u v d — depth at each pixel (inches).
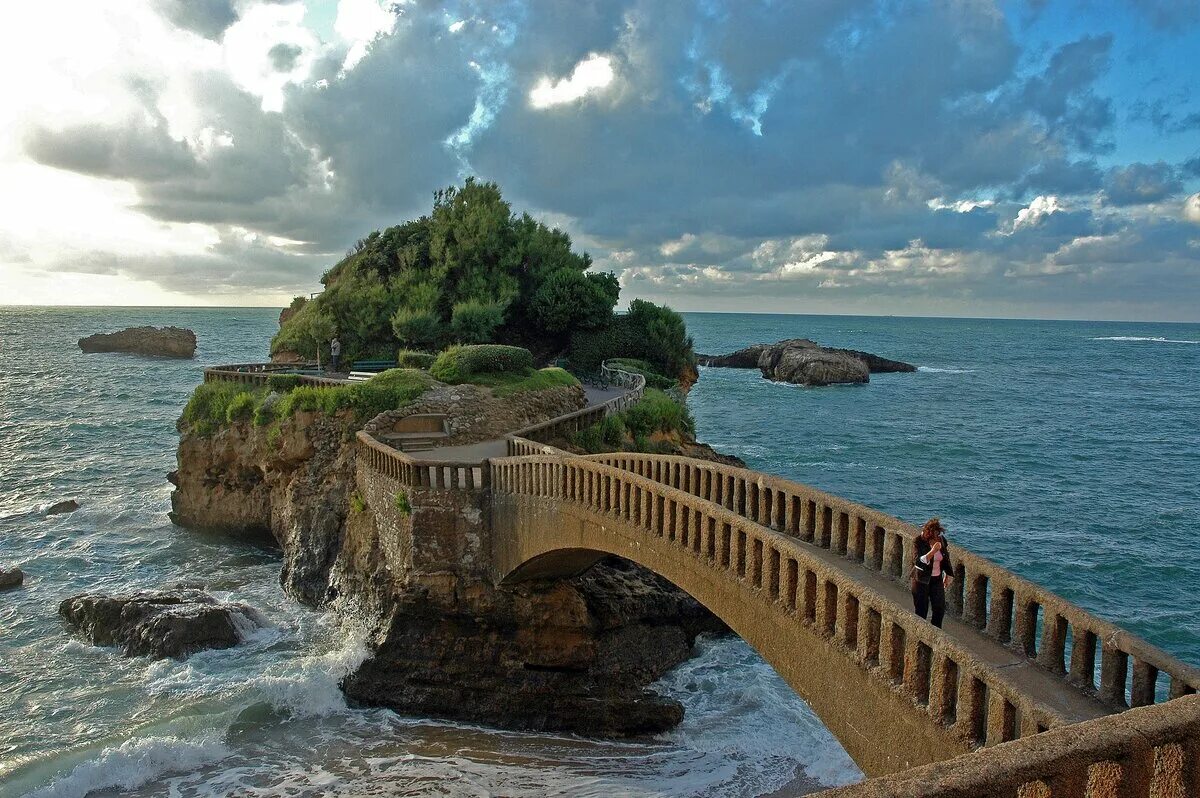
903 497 2313.0
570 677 1160.2
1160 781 249.3
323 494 1533.0
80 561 1685.5
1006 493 2359.7
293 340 2615.7
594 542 949.2
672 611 1299.2
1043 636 510.0
